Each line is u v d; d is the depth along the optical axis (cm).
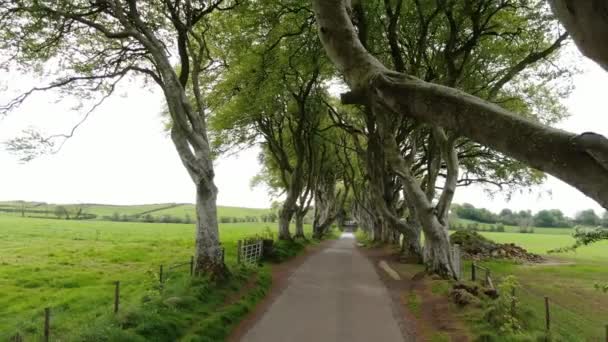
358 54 418
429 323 1142
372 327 1104
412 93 340
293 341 983
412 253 2597
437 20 1983
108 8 1606
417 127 2188
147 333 916
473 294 1302
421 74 2264
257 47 2241
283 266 2323
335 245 4616
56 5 1447
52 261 2520
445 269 1764
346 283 1800
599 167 229
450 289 1372
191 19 1716
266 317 1206
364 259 2891
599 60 238
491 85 2106
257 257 2309
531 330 1002
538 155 257
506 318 1015
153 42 1532
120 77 1686
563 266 3097
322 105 3294
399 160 1816
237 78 2455
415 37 2080
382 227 4384
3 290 1723
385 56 2225
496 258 3478
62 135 1532
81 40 1695
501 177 3170
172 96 1512
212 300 1262
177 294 1207
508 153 277
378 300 1446
